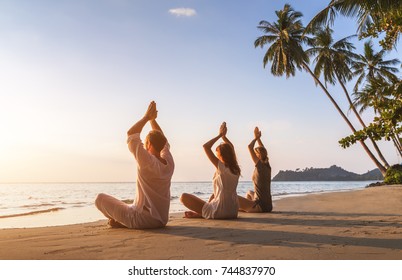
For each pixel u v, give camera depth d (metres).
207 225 4.58
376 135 8.31
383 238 3.47
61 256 2.67
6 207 12.19
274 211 7.29
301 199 12.43
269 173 7.02
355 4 12.47
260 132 7.09
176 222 4.97
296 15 34.97
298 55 34.03
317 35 35.44
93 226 4.50
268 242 3.25
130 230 3.98
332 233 3.83
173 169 4.23
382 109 8.59
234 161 5.55
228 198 5.48
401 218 5.56
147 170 4.00
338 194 16.12
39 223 6.45
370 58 38.09
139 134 3.98
